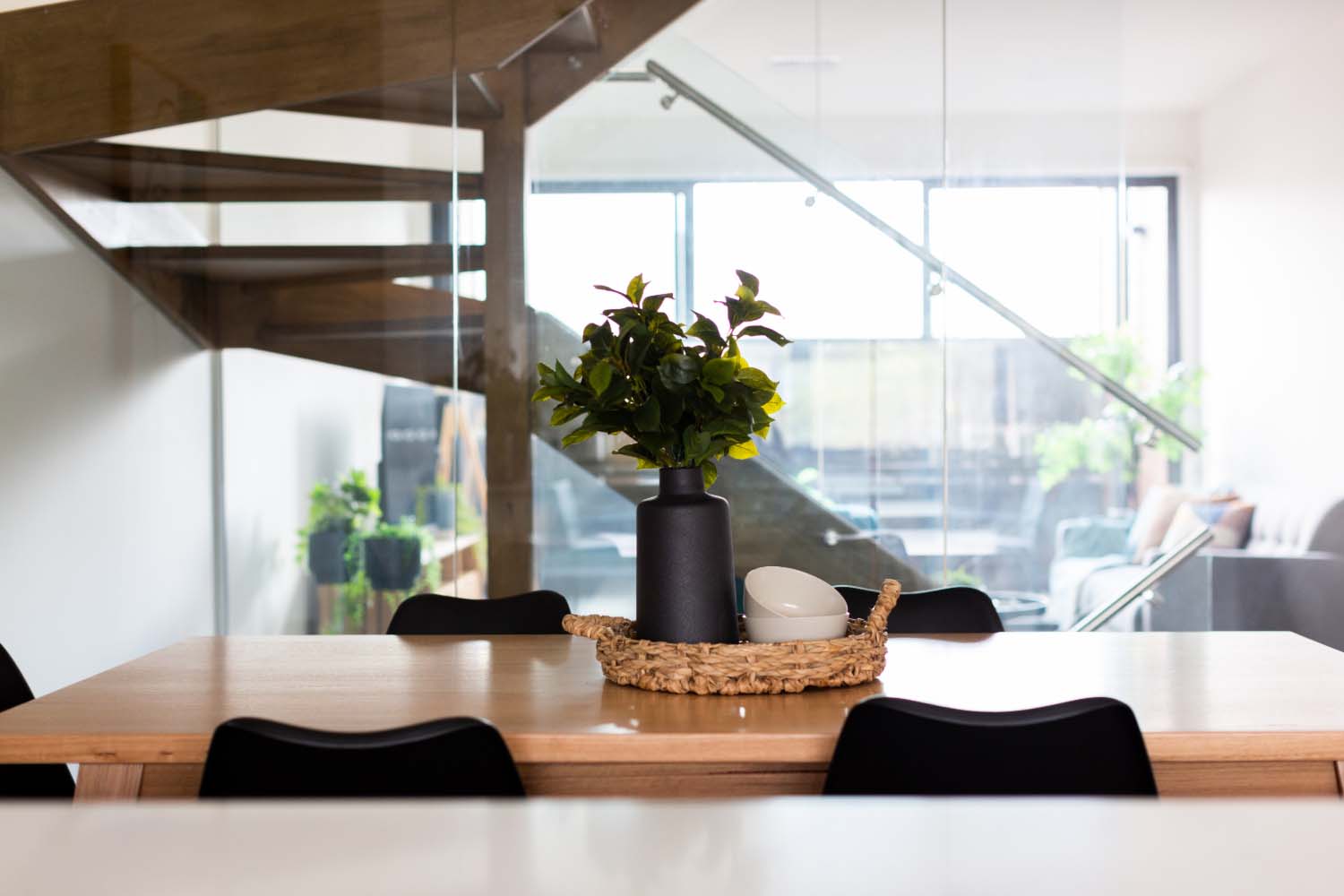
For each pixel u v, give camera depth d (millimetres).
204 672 2027
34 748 1578
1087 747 1442
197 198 4035
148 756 1578
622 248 3895
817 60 3885
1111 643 2221
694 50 3879
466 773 1444
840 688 1833
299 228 4020
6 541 3617
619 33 3885
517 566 3971
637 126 3889
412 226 3982
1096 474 3941
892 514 3926
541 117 3898
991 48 3910
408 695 1823
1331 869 352
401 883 344
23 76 3811
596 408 1930
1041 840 385
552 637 2412
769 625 1958
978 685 1848
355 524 4125
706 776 1638
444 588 4043
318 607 4176
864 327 3914
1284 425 6449
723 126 3891
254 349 4145
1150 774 1446
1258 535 6133
